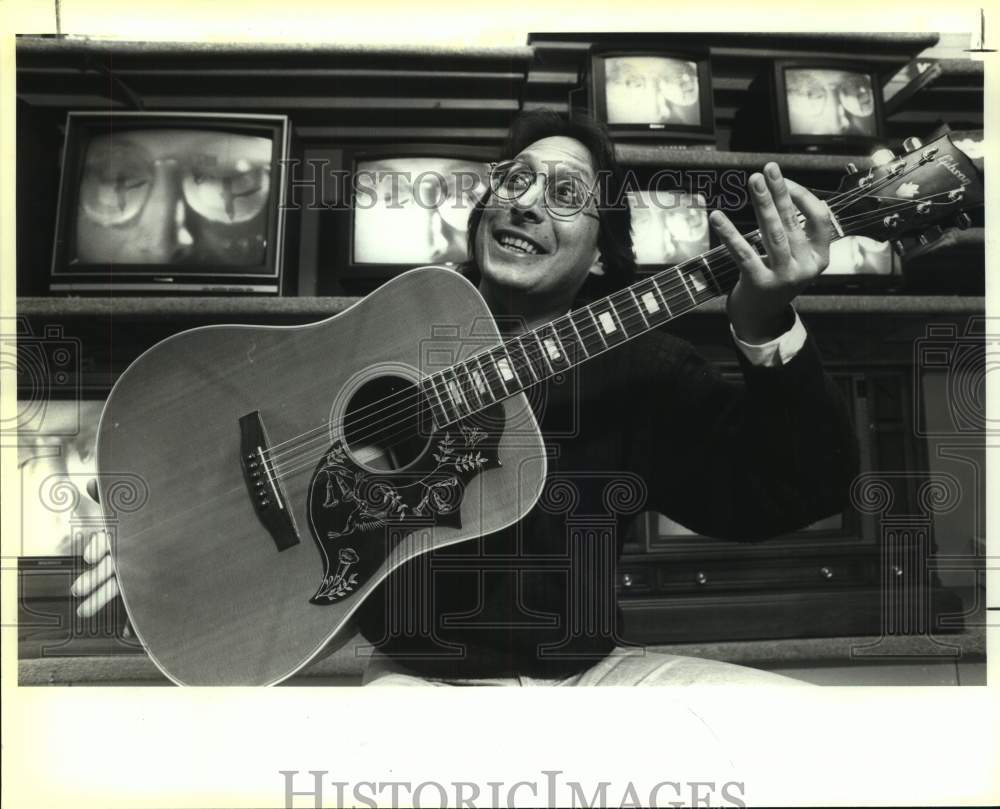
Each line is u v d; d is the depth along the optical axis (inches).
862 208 47.0
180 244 57.2
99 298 56.7
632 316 49.4
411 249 57.6
